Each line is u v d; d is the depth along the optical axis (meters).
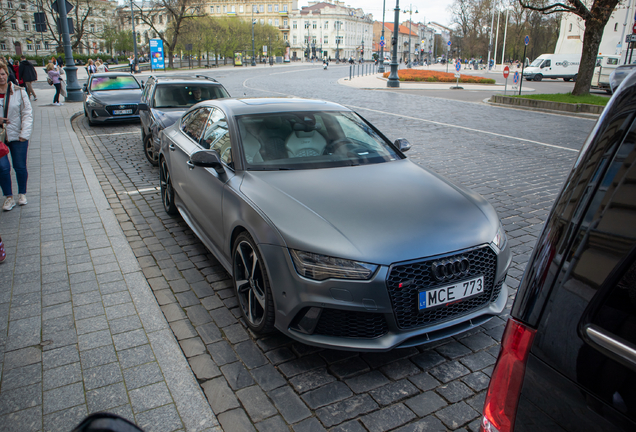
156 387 2.57
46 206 5.79
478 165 8.16
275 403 2.46
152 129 7.55
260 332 2.99
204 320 3.29
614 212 0.98
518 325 1.14
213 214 3.62
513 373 1.14
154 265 4.20
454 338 3.12
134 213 5.63
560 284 1.05
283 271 2.64
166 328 3.16
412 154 9.04
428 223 2.75
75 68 17.83
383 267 2.49
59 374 2.68
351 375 2.70
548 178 7.29
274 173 3.35
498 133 11.54
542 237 1.12
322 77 40.25
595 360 0.95
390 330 2.55
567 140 10.59
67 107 16.16
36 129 11.63
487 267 2.78
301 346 2.97
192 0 59.19
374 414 2.39
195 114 4.83
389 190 3.12
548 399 1.05
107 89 13.01
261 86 28.50
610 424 0.92
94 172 7.55
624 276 0.94
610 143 1.01
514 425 1.14
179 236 4.89
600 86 22.80
